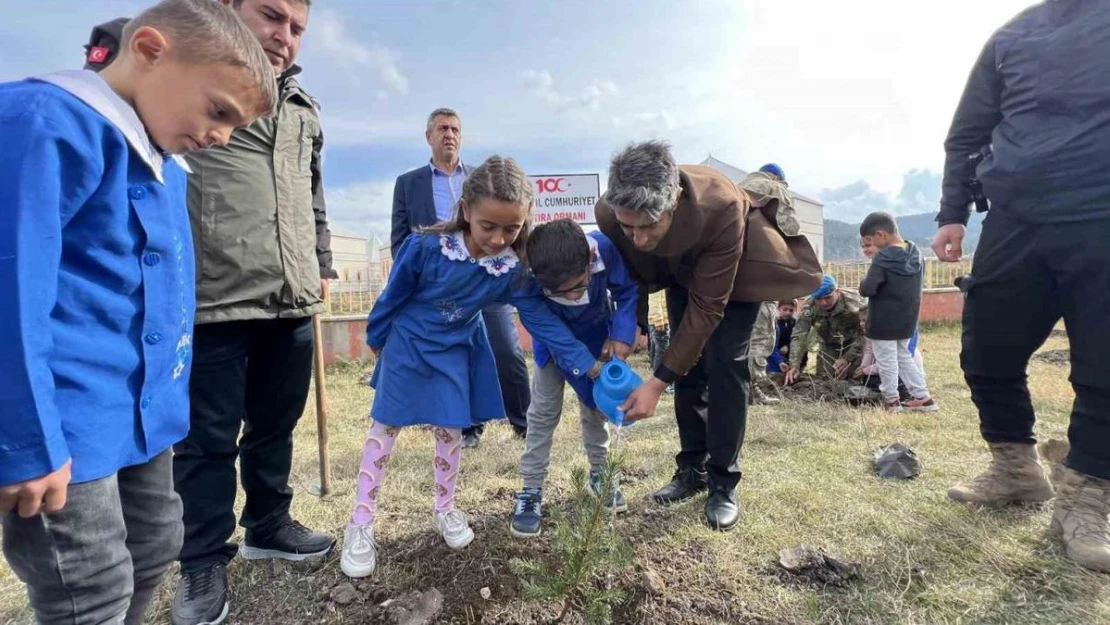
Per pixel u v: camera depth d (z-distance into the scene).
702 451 2.96
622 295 2.65
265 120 2.12
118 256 1.29
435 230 2.30
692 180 2.31
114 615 1.33
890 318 4.66
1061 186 2.22
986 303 2.57
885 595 2.12
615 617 2.04
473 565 2.35
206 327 1.99
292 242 2.18
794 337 5.66
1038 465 2.66
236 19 1.33
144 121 1.31
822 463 3.38
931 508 2.72
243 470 2.37
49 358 1.16
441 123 4.02
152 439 1.45
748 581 2.22
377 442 2.39
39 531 1.21
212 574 2.09
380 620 2.06
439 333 2.35
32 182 1.06
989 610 2.03
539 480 2.72
